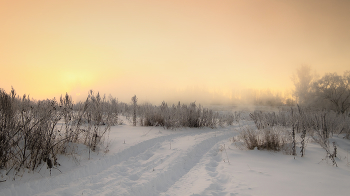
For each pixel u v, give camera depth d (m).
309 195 3.37
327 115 11.19
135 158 6.16
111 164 5.45
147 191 3.92
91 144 6.17
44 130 4.64
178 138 9.95
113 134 9.16
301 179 4.22
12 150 4.21
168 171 5.00
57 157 4.94
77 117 6.89
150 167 5.30
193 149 7.45
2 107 4.06
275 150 7.16
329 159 5.93
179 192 3.92
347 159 5.98
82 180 4.18
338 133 10.75
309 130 10.30
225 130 14.56
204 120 16.02
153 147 7.69
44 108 4.99
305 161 5.81
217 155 7.06
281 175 4.51
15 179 3.72
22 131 4.46
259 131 8.26
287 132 8.12
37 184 3.71
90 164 4.97
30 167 4.17
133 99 14.25
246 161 5.89
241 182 4.06
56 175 4.18
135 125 13.37
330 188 3.69
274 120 14.41
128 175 4.66
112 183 4.12
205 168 5.48
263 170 4.93
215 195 3.57
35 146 4.47
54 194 3.48
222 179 4.53
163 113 13.94
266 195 3.39
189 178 4.80
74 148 5.63
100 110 9.28
